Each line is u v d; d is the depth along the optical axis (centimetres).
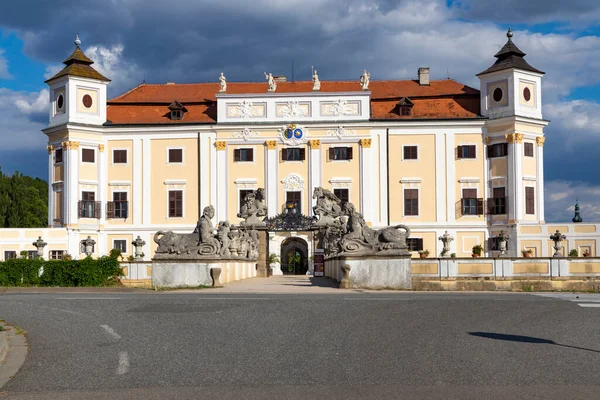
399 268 3319
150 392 1055
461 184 7450
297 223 6091
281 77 8319
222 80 7694
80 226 7419
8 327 1698
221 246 3828
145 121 7712
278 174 7594
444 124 7475
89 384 1112
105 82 7681
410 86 8025
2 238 7125
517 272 3378
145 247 7594
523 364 1227
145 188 7625
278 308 2033
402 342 1440
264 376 1149
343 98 7588
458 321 1750
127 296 2616
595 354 1314
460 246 7412
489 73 7462
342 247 3356
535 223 7231
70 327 1689
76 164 7462
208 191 7619
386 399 1007
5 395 1050
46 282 3622
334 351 1348
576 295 2712
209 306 2102
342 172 7569
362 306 2094
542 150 7438
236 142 7619
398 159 7538
